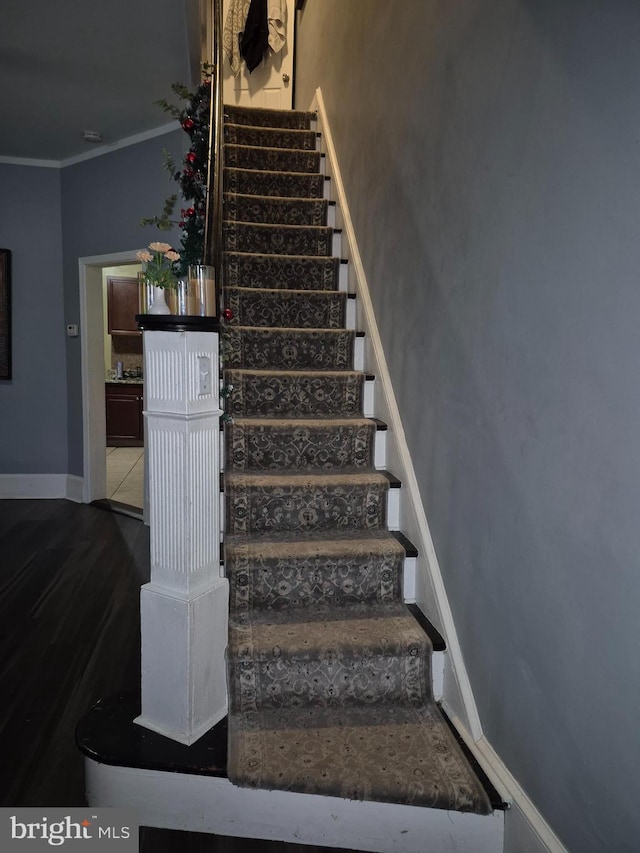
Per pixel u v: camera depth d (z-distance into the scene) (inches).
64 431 209.3
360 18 134.4
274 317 131.0
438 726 74.8
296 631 81.5
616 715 46.5
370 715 77.0
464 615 75.2
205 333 69.6
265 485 95.9
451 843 65.2
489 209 67.6
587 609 49.9
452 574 79.0
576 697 51.8
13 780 74.7
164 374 68.4
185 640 70.1
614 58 45.1
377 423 108.1
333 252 147.6
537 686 58.2
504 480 64.3
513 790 62.7
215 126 108.5
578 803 51.9
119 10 114.4
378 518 99.8
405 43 101.2
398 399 103.9
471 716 72.3
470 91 73.1
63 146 187.6
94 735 72.5
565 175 52.0
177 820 68.7
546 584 56.2
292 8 220.4
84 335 197.6
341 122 154.1
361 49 133.3
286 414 115.5
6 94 151.5
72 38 125.1
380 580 90.3
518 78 60.6
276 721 75.4
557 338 53.7
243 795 67.4
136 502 206.1
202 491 71.1
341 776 65.9
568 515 52.4
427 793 63.9
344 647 77.7
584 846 51.2
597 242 47.7
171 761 67.9
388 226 110.0
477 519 71.1
